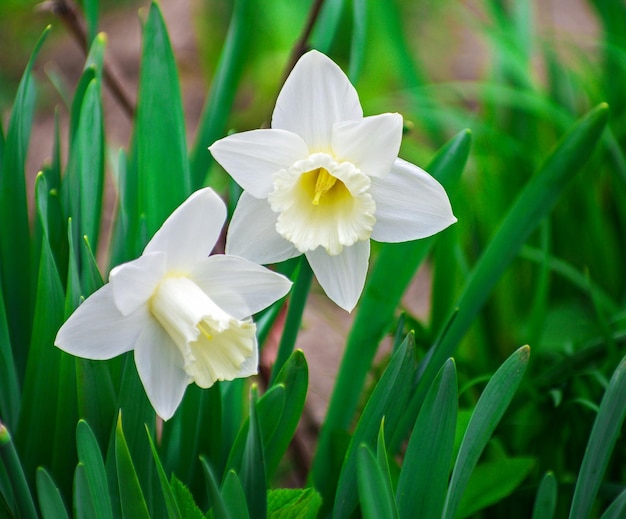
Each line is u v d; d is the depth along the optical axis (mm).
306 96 838
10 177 912
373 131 832
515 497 965
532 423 1000
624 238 1241
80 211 909
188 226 805
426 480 833
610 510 846
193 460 886
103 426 852
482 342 1089
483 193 1204
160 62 900
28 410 876
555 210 1237
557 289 1216
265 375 964
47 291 857
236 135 831
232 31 980
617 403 838
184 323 804
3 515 864
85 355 810
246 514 805
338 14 979
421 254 932
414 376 904
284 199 836
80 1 1224
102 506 810
